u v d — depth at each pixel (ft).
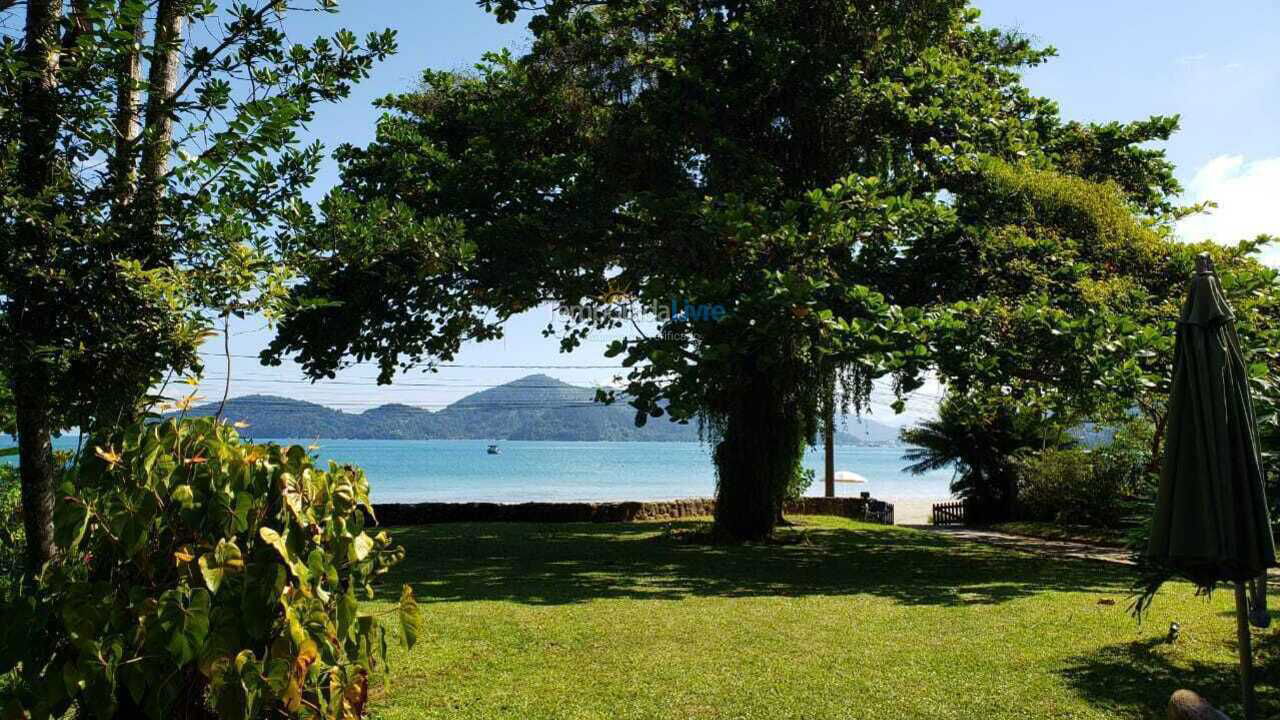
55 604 13.64
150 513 13.88
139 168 18.81
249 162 19.30
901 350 46.24
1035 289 53.78
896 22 57.31
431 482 322.34
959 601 37.93
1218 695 22.53
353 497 16.30
